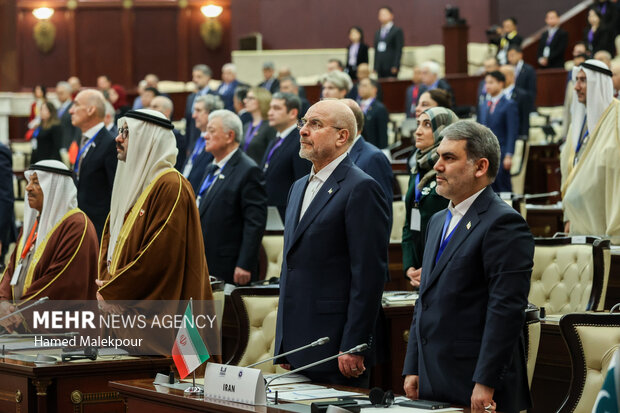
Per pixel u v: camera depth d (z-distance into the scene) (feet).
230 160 25.36
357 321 16.14
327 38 80.64
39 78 85.15
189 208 18.52
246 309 19.08
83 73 85.35
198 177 29.43
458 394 13.84
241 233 25.21
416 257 20.81
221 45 85.46
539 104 59.31
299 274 16.75
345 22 80.33
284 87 42.96
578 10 71.61
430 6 78.64
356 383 16.55
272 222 27.91
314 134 16.79
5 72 77.51
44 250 21.31
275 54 74.02
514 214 13.92
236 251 25.11
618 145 24.94
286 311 16.81
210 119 25.35
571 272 20.88
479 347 13.91
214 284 20.27
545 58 61.26
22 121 76.43
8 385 17.37
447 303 14.07
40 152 47.50
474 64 71.31
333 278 16.58
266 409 12.98
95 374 17.11
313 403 12.73
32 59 85.10
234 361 18.88
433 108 20.71
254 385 13.37
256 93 35.81
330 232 16.55
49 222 21.57
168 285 18.19
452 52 66.03
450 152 14.20
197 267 18.43
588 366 14.21
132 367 17.47
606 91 25.30
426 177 20.51
